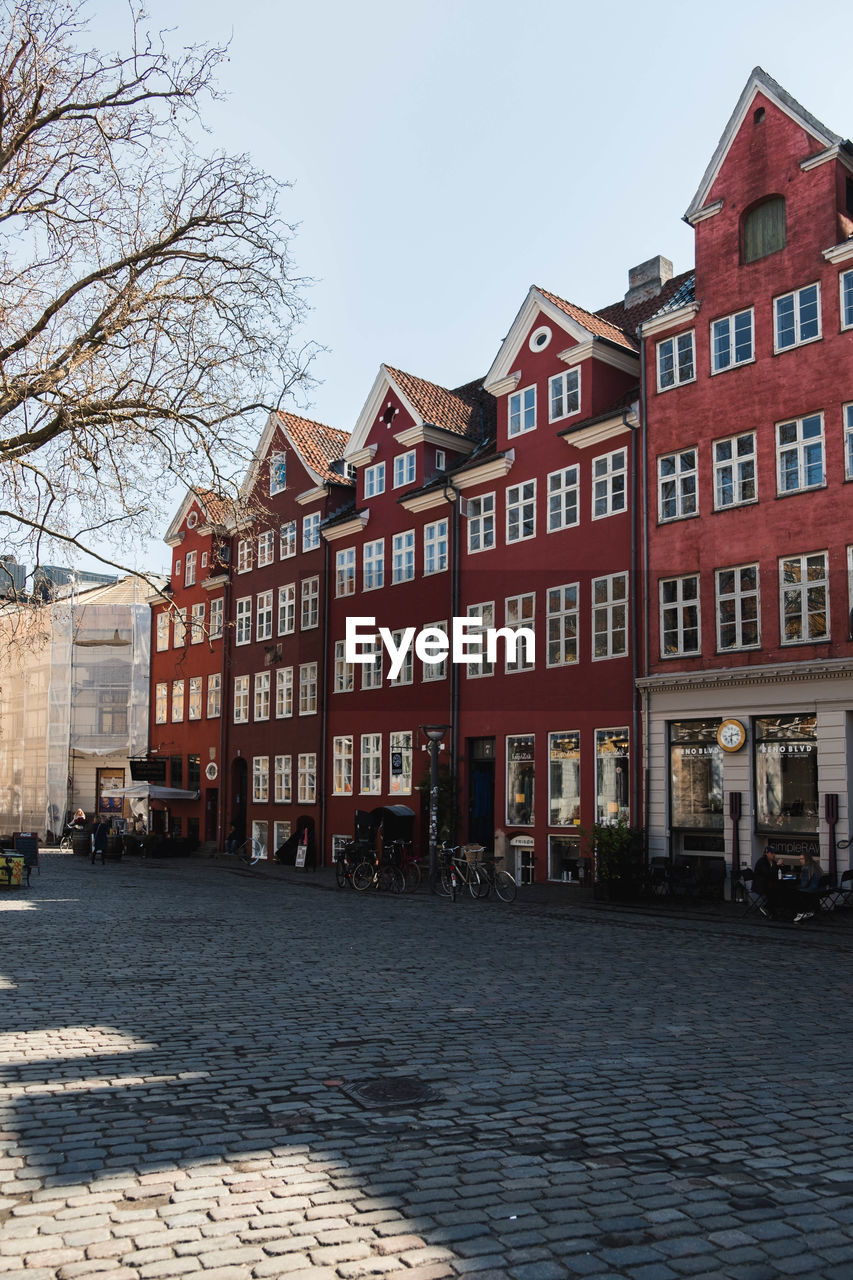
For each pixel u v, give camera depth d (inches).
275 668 1700.3
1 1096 285.3
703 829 951.6
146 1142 245.1
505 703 1186.6
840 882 817.5
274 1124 259.4
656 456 1023.6
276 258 684.1
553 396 1161.4
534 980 500.4
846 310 876.6
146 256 652.1
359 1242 188.2
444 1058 331.9
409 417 1407.5
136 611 2320.4
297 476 1665.8
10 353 621.6
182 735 2001.7
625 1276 175.8
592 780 1064.2
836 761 840.3
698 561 973.2
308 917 803.4
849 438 865.5
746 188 963.3
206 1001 432.5
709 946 641.6
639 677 1008.9
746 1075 317.1
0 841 1692.9
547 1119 265.0
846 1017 417.7
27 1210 203.0
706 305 988.6
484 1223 197.5
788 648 890.7
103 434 644.1
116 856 1759.4
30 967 525.0
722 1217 201.6
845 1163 234.4
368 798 1427.2
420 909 878.4
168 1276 174.4
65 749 2338.8
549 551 1146.0
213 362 663.1
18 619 719.7
